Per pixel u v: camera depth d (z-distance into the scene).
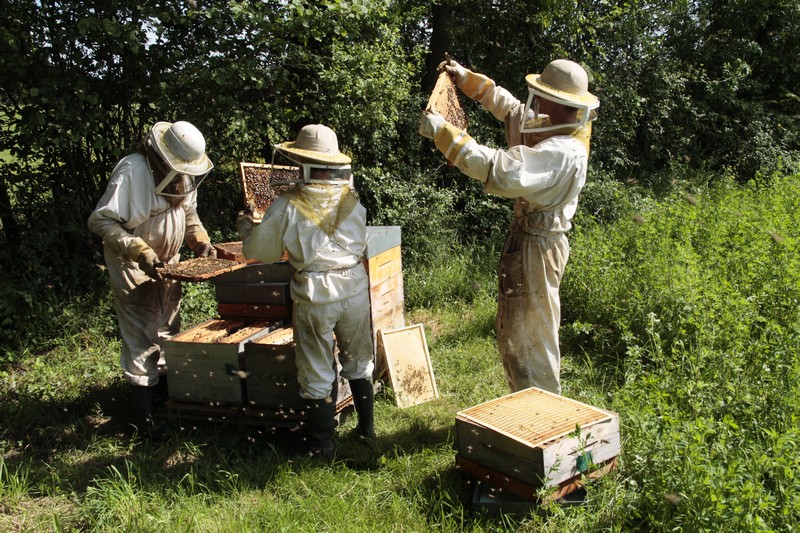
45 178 5.23
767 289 4.40
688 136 12.02
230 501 3.04
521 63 9.31
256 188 4.31
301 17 5.47
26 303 4.97
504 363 3.42
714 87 12.15
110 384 4.39
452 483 3.06
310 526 2.74
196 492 3.15
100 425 3.89
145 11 4.93
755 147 11.95
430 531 2.74
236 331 3.84
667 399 3.29
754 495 2.35
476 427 2.84
